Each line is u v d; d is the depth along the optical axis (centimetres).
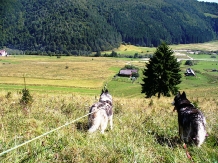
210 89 9488
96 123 743
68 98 1817
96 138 671
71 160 492
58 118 929
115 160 505
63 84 9875
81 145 589
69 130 721
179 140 740
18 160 446
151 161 517
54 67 15925
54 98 1706
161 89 4791
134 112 1282
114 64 18062
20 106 1152
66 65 16975
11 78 11000
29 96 1273
